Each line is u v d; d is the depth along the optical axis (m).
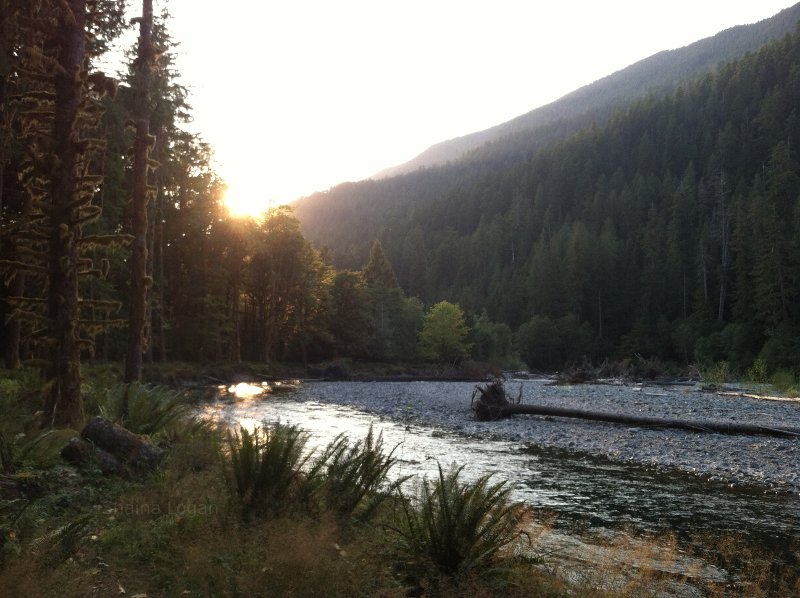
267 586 4.32
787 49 159.25
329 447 7.05
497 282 131.88
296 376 53.00
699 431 18.28
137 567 4.85
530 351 100.12
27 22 10.44
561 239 130.75
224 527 5.35
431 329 78.06
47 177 10.64
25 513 5.25
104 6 16.64
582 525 8.54
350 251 177.75
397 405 27.58
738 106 155.12
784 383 35.25
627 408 24.12
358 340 69.56
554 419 21.81
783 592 5.94
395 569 5.20
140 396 10.96
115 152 26.20
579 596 5.06
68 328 10.50
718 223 110.06
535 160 196.62
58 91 10.62
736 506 9.87
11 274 11.55
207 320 48.44
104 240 11.56
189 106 32.94
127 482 7.11
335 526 5.29
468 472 12.07
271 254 58.72
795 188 97.50
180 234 47.22
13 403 10.62
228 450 8.62
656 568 6.48
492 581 4.95
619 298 110.56
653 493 10.73
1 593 3.79
